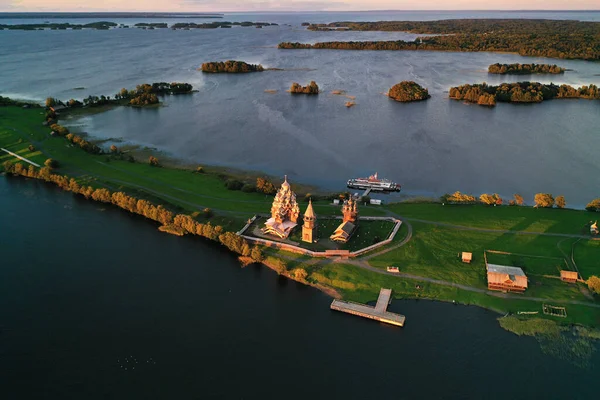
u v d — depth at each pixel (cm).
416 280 12769
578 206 17888
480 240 14538
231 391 9512
